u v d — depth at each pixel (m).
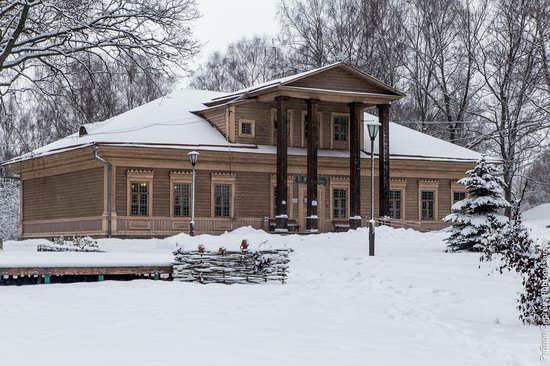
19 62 29.06
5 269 20.33
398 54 70.38
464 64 68.44
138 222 44.28
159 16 30.44
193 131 47.31
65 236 47.44
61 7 29.28
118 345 11.68
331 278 23.02
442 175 53.88
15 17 29.31
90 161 45.06
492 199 30.67
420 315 15.38
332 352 11.36
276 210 46.12
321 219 49.78
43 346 11.59
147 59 31.11
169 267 22.12
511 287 20.06
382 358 11.02
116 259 22.42
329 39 72.69
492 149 74.00
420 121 68.38
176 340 12.14
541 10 60.38
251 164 47.41
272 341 12.19
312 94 45.44
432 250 31.94
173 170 45.44
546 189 73.44
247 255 21.48
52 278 21.72
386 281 21.66
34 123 63.94
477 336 13.00
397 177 52.44
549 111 58.03
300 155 48.25
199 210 46.03
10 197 67.88
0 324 13.70
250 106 47.91
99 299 17.36
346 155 50.12
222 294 18.59
